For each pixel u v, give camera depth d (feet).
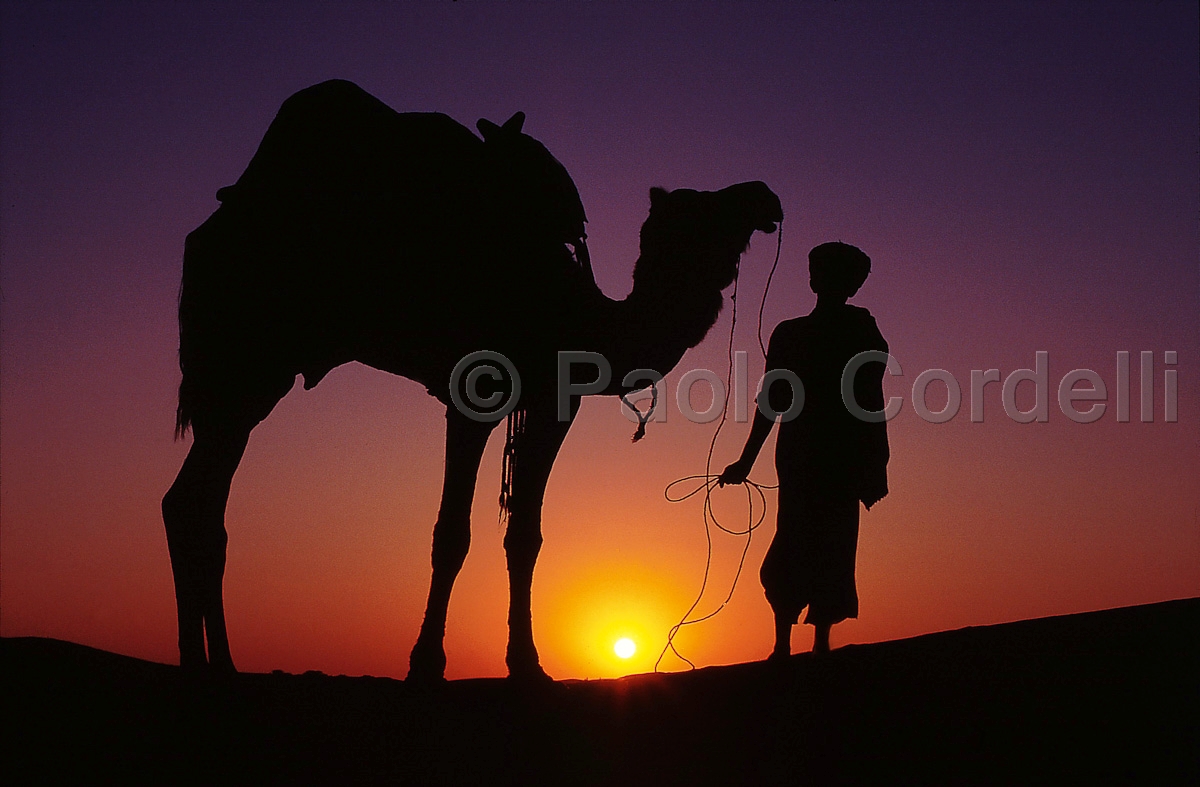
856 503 18.76
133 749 14.25
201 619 18.24
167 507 18.67
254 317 19.03
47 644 18.81
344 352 20.65
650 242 19.83
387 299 19.61
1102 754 12.97
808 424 18.57
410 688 18.04
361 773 13.80
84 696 16.20
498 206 19.56
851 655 17.47
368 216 19.33
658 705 16.14
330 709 16.39
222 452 19.07
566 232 19.74
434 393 21.02
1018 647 16.80
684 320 19.61
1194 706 13.96
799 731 14.47
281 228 19.12
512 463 19.60
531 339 19.54
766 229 19.80
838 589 18.47
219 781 13.37
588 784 13.39
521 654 19.10
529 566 19.45
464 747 14.76
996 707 14.56
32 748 14.03
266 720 15.67
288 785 13.34
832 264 18.89
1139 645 16.30
